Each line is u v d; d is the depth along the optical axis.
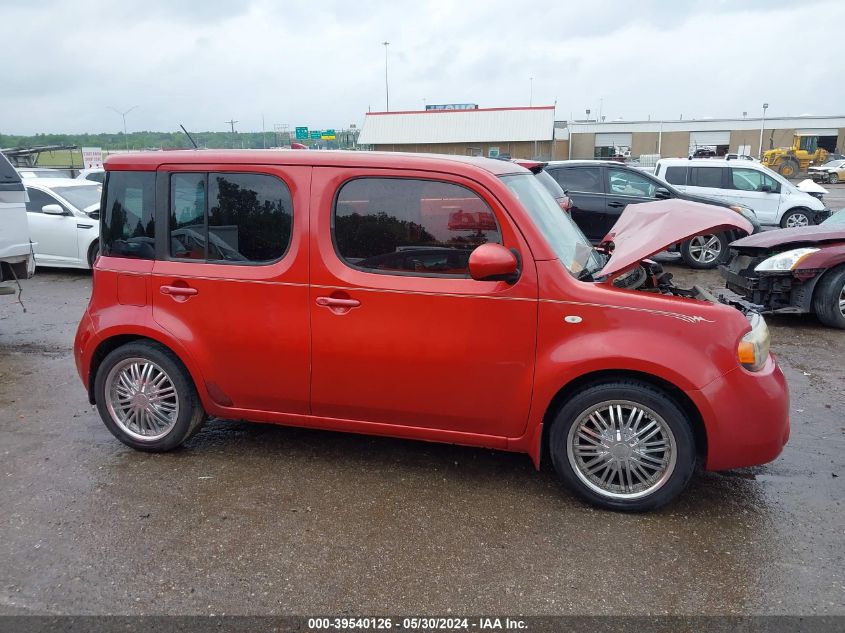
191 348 4.11
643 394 3.49
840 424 4.96
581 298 3.51
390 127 47.69
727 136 57.44
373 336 3.79
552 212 4.12
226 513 3.67
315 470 4.18
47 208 10.58
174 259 4.15
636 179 11.95
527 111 46.22
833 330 7.61
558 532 3.48
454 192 3.67
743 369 3.46
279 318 3.94
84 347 4.36
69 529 3.50
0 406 5.32
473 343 3.65
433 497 3.85
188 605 2.92
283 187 3.91
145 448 4.39
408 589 3.03
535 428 3.68
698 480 4.06
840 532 3.50
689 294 4.16
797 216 14.96
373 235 3.79
